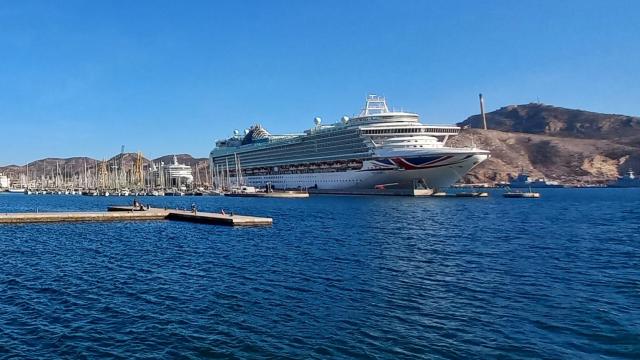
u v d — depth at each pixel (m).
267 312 22.05
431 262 33.88
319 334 19.27
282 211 87.88
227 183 191.00
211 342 18.48
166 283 27.88
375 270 31.08
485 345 18.12
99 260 35.69
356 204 103.75
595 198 147.50
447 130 125.81
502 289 26.08
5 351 17.69
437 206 97.81
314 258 35.66
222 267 32.56
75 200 169.00
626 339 18.64
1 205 130.75
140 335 19.25
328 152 139.25
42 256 37.47
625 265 33.09
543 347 17.92
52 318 21.34
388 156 118.81
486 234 50.50
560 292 25.48
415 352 17.52
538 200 132.75
